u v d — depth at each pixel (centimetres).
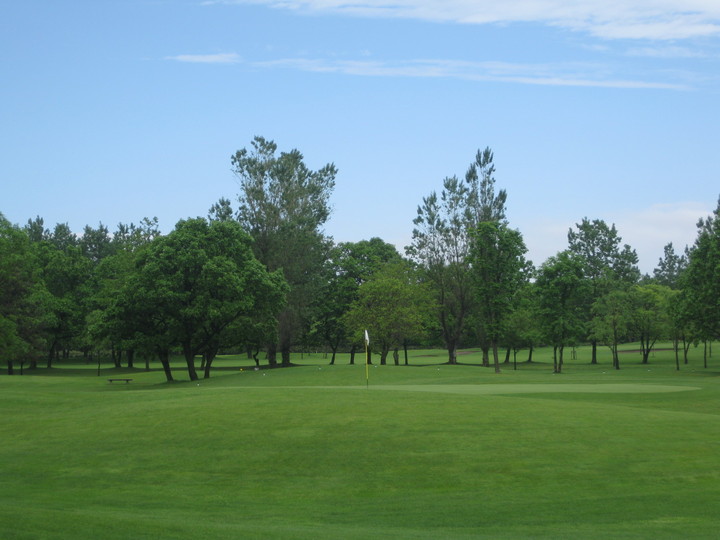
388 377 6334
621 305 9250
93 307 9981
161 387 6081
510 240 7506
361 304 8906
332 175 8762
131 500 1728
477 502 1669
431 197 9656
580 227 14612
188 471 1961
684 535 1384
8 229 7306
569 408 2672
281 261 8119
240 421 2422
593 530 1436
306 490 1794
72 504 1675
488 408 2620
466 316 10044
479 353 15075
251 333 7481
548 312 8062
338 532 1389
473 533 1426
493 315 7662
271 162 8319
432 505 1656
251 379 6419
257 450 2108
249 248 7212
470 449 2062
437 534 1402
